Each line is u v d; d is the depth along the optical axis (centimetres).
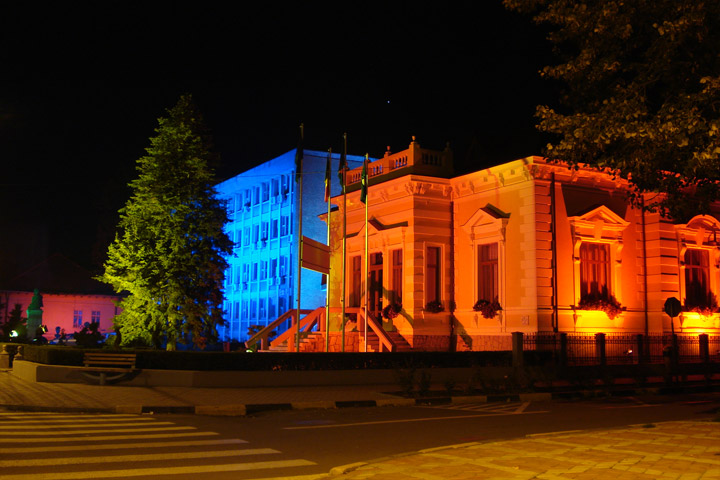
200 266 3131
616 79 1756
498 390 2097
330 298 3547
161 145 3172
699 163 1458
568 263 2686
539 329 2575
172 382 2086
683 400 2036
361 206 3397
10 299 6344
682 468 874
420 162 3041
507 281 2738
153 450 1053
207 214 3203
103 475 865
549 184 2692
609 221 2809
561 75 1781
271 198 5691
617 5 1609
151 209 3108
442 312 2973
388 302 3086
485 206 2873
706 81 1442
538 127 1766
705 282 2995
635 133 1492
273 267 5606
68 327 6519
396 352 2392
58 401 1689
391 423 1443
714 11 1540
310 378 2198
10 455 991
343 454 1055
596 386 2320
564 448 1042
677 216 1923
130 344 3091
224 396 1847
